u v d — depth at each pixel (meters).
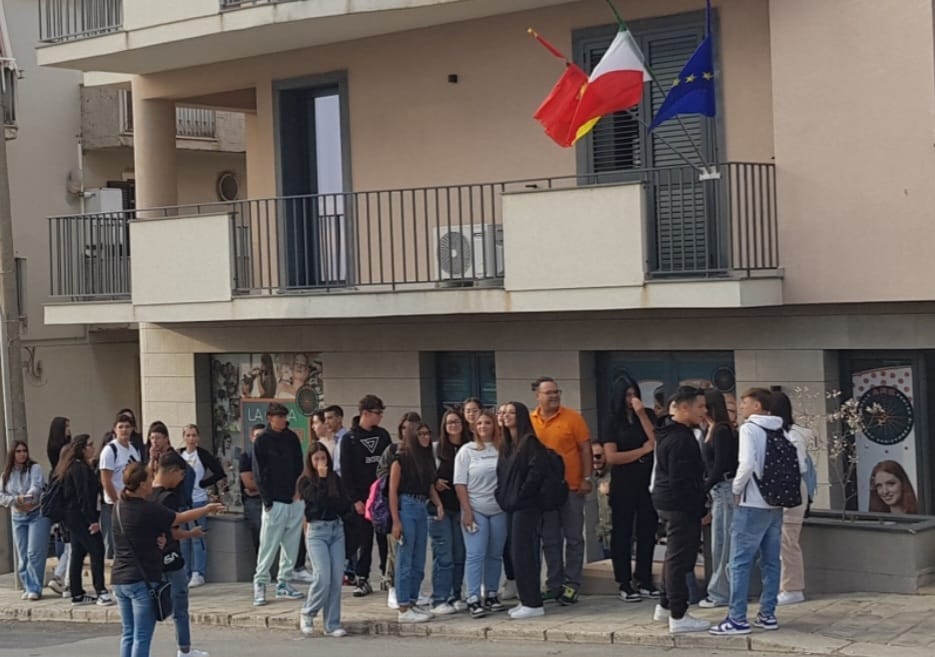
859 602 11.95
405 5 15.62
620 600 13.10
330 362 17.84
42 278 25.62
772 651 10.83
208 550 16.08
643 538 12.98
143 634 10.86
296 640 12.90
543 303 14.69
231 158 27.89
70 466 15.17
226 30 16.75
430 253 16.95
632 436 12.86
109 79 20.42
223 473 16.23
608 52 13.61
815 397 14.06
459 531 13.20
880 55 13.30
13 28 25.25
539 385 13.10
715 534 12.18
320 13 16.08
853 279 13.55
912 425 13.80
